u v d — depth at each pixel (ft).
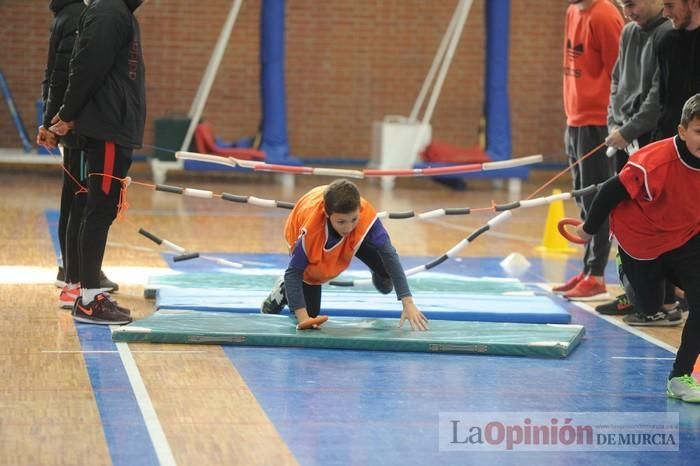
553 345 29.45
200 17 84.38
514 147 88.48
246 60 85.51
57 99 33.83
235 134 86.17
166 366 27.25
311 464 20.38
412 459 20.86
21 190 68.33
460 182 81.76
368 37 86.79
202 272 40.45
